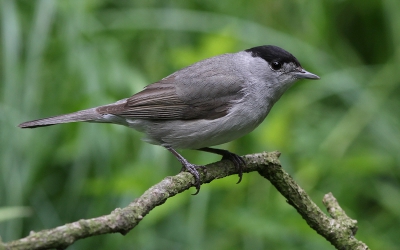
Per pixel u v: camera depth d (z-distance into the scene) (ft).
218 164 25.59
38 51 35.55
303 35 41.37
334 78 39.47
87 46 37.37
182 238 34.42
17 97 35.37
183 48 36.42
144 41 39.47
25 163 35.22
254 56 29.53
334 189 35.88
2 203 34.45
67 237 15.53
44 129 36.17
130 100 28.94
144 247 34.37
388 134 38.78
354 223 23.08
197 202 33.65
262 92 29.12
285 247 32.81
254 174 34.68
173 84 28.94
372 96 39.68
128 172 32.68
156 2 40.11
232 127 28.43
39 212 35.86
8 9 36.45
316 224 23.04
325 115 39.58
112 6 40.73
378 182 37.11
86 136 35.17
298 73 29.73
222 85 28.37
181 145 28.91
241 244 33.78
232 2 40.81
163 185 20.04
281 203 33.14
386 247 32.99
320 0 41.37
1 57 37.76
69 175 36.68
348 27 43.11
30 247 14.94
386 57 42.52
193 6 40.29
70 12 37.68
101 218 16.55
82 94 35.94
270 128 34.04
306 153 36.73
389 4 41.47
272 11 41.22
